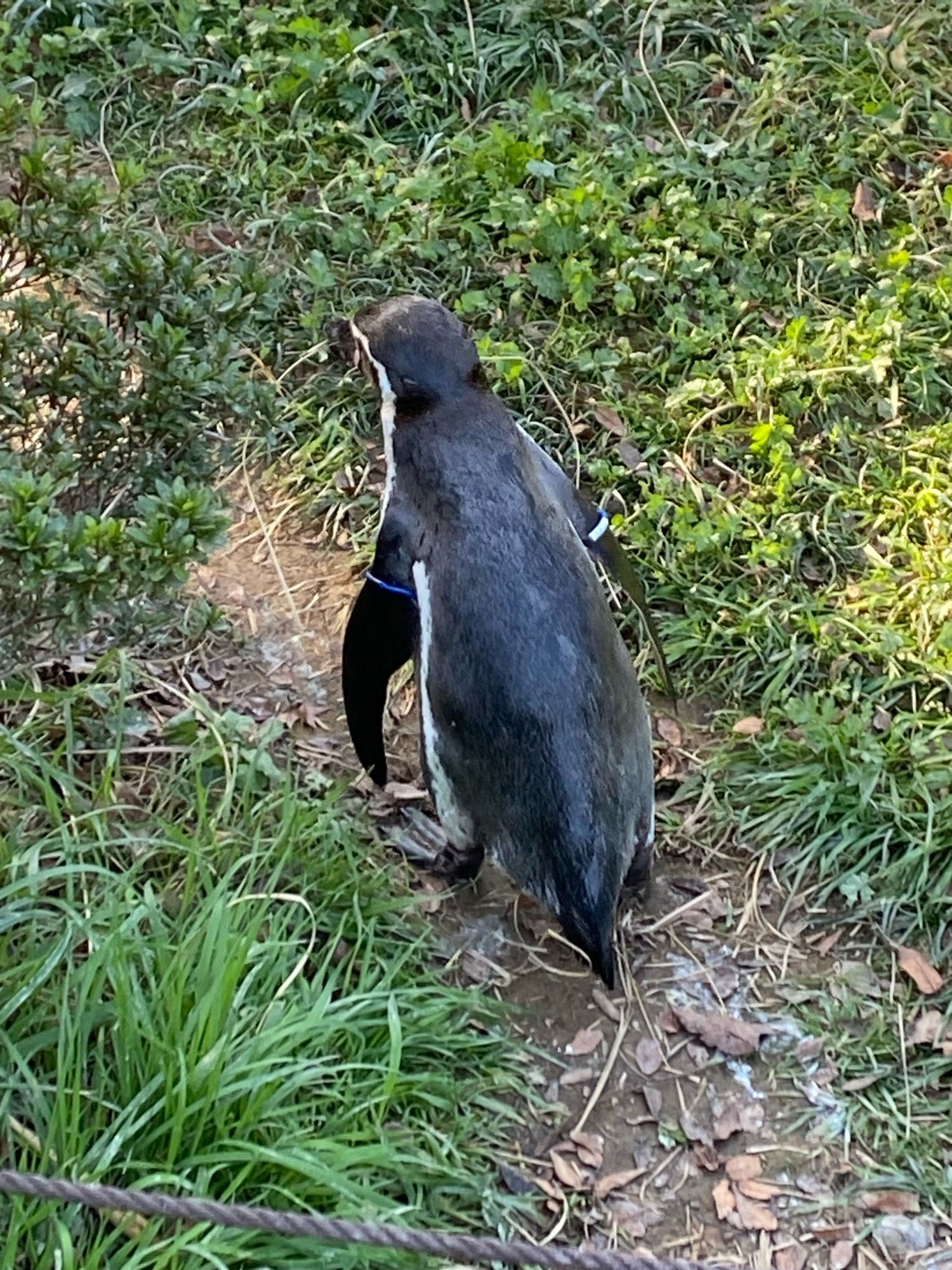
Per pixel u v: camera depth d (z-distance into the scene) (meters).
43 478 1.85
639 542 2.40
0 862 1.96
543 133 2.79
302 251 2.67
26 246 2.08
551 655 1.92
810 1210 1.95
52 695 2.06
